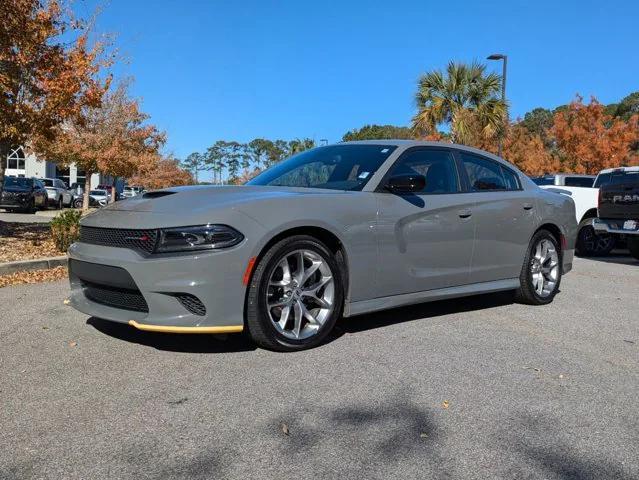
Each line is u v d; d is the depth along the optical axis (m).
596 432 3.11
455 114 22.61
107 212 4.36
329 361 4.09
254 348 4.33
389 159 5.02
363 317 5.43
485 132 22.64
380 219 4.64
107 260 3.98
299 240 4.18
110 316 4.08
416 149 5.27
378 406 3.36
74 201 37.44
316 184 5.04
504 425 3.16
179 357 4.10
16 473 2.57
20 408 3.25
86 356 4.10
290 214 4.14
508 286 5.86
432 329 5.05
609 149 22.83
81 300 4.41
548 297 6.28
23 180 25.22
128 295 4.03
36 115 9.93
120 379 3.68
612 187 10.87
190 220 3.87
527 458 2.80
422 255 4.96
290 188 4.75
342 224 4.41
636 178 11.02
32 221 16.64
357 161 5.15
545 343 4.75
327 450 2.82
